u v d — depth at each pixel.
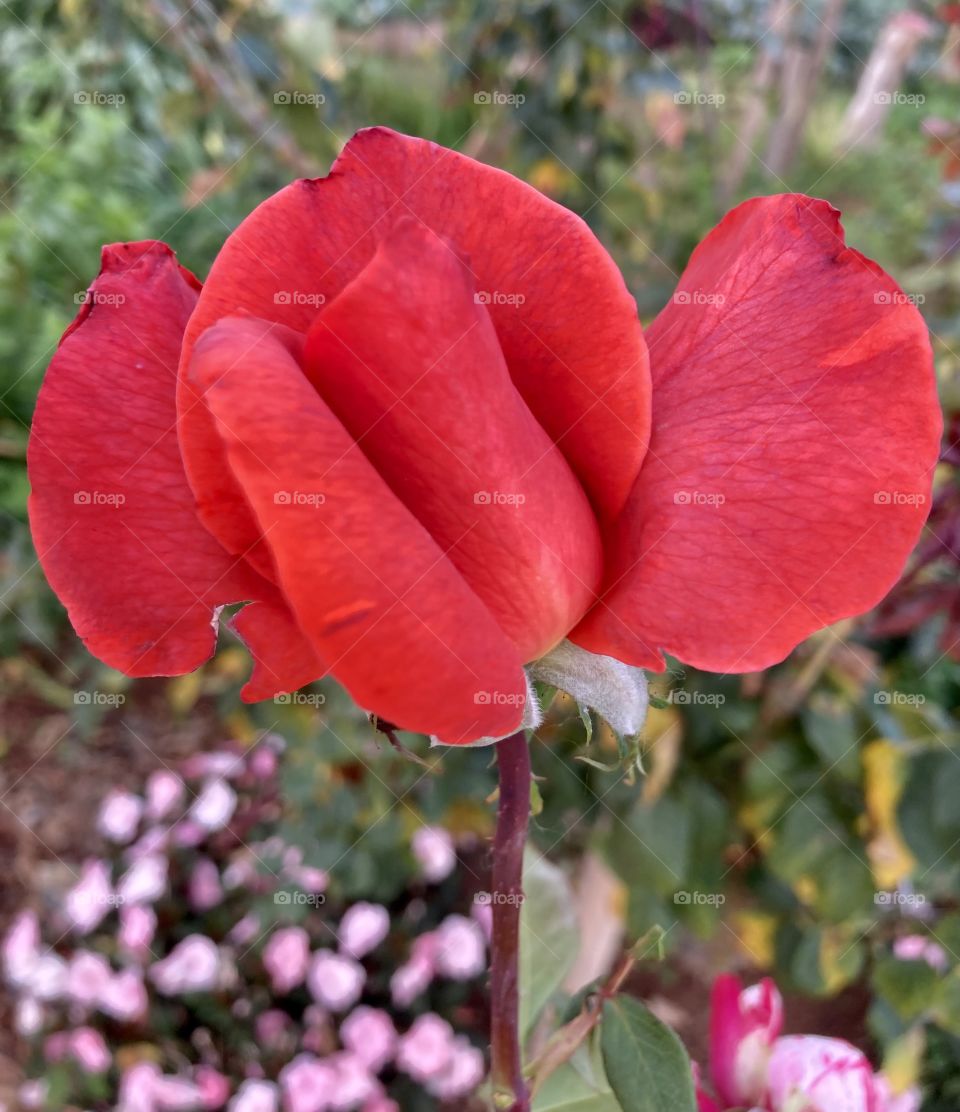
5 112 0.72
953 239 0.52
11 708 0.66
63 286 0.70
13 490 0.62
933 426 0.09
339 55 0.63
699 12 0.59
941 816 0.33
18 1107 0.46
